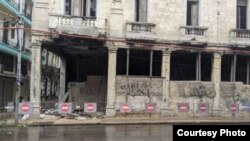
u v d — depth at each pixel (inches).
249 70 1330.0
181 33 1222.9
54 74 2615.7
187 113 1232.2
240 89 1282.0
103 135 764.0
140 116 1191.6
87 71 1402.6
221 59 1290.6
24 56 1726.1
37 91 1119.0
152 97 1208.2
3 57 1496.1
